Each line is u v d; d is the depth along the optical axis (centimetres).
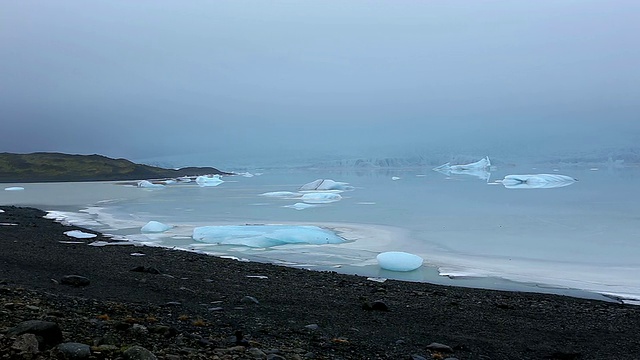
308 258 1622
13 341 412
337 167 15138
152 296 902
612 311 994
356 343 662
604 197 3750
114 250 1554
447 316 899
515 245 1858
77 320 544
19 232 1933
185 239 1980
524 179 5756
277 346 581
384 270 1452
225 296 952
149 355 421
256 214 2902
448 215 2778
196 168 11119
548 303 1051
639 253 1697
